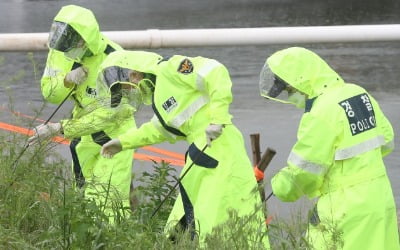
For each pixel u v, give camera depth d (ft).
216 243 35.29
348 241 39.83
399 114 95.04
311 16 165.89
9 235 37.37
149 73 47.11
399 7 174.40
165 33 48.70
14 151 43.21
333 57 128.47
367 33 49.34
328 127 39.78
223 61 124.47
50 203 40.14
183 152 77.71
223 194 43.21
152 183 48.49
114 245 36.50
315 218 40.42
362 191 40.04
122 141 46.29
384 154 42.78
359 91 41.27
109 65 46.98
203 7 181.37
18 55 126.41
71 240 37.04
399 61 125.49
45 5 185.47
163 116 45.03
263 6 181.37
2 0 195.21
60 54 52.34
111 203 42.70
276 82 41.96
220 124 42.80
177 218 45.03
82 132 46.50
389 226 40.96
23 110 92.84
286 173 40.42
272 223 40.88
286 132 86.74
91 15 52.19
